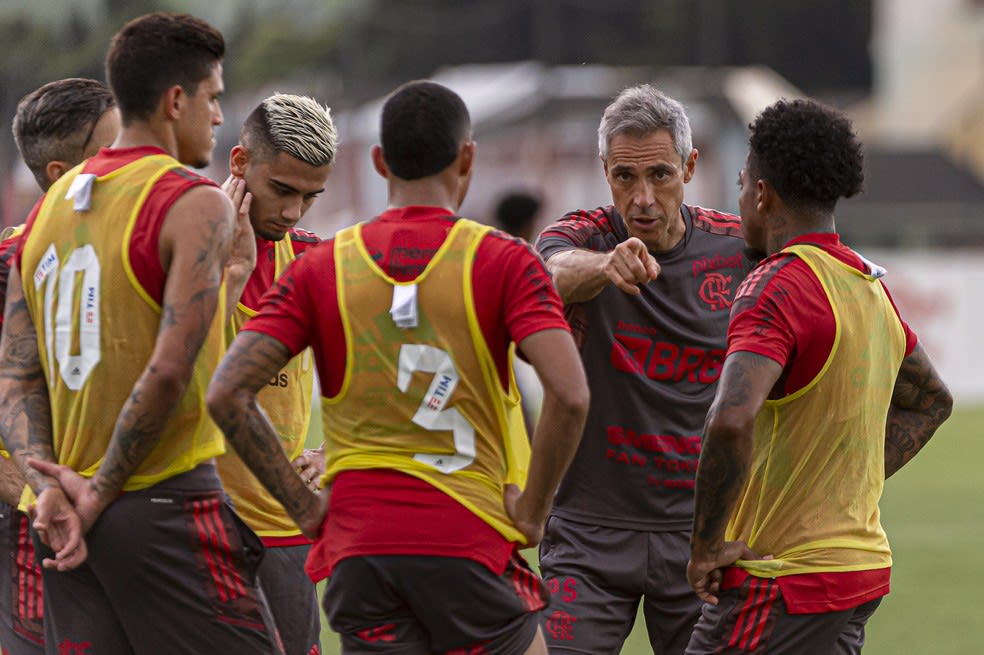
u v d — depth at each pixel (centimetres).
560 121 11069
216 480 1454
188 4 17425
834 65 18862
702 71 13912
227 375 1258
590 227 1759
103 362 1394
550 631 1675
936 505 4222
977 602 2877
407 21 19088
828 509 1365
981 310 7412
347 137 11356
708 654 1402
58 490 1388
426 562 1257
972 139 15600
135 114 1418
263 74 18350
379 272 1260
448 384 1259
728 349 1341
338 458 1297
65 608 1448
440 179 1295
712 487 1325
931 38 16175
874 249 14000
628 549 1694
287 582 1783
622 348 1684
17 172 10738
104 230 1388
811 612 1357
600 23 18312
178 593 1409
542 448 1260
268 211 1706
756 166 1400
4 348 1462
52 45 15375
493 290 1257
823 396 1345
